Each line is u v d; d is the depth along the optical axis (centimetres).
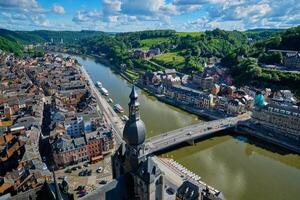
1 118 19112
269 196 12075
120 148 9181
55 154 13600
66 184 9531
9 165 13450
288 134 18188
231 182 13138
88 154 14375
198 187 10469
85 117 17700
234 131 19600
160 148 15600
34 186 10925
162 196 8681
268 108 19138
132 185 8625
